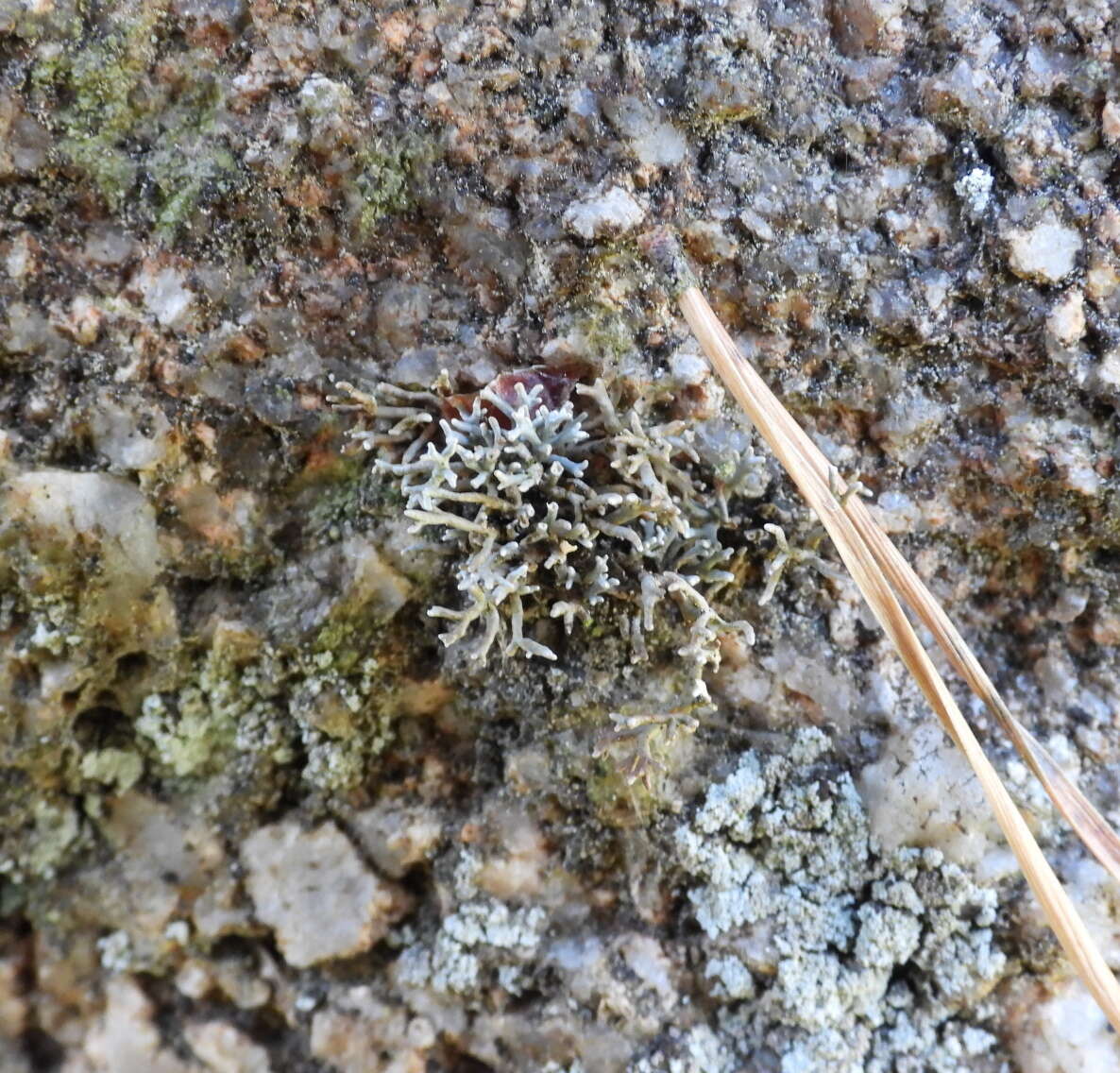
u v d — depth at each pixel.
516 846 0.18
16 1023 0.19
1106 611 0.18
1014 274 0.18
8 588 0.18
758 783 0.18
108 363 0.18
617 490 0.17
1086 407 0.18
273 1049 0.19
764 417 0.17
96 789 0.19
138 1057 0.19
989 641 0.18
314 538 0.18
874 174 0.18
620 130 0.18
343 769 0.18
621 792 0.18
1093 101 0.18
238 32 0.18
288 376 0.18
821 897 0.18
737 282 0.18
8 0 0.17
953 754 0.18
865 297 0.18
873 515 0.18
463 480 0.17
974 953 0.18
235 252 0.18
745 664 0.18
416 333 0.18
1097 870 0.18
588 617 0.18
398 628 0.18
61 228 0.18
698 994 0.18
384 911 0.18
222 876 0.19
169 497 0.18
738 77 0.18
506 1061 0.18
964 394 0.18
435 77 0.18
